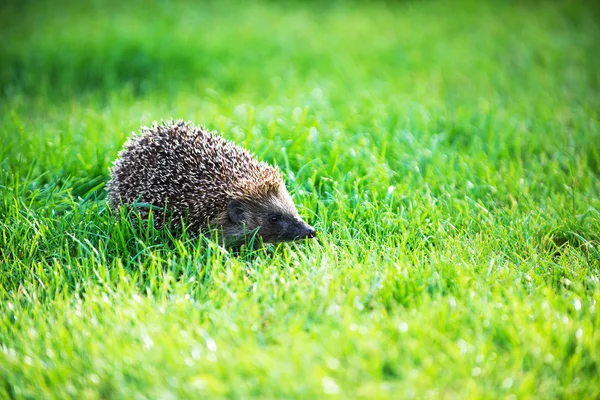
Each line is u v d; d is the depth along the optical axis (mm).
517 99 18094
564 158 13836
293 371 7094
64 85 20094
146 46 21578
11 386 7457
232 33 23500
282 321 8109
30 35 23844
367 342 7461
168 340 7695
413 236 10500
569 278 9492
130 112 16172
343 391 6945
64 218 10750
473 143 14492
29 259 10141
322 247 10219
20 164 12828
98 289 9031
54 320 8445
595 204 11641
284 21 25500
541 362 7328
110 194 11398
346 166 12734
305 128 13969
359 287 8961
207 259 9617
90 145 13469
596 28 24922
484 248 10250
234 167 10992
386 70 20391
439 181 12578
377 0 29422
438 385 6980
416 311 8203
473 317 8031
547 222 10961
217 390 6980
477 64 21422
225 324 8016
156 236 10484
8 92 19406
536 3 28422
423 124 15383
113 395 7168
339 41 23219
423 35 24250
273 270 9398
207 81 19766
